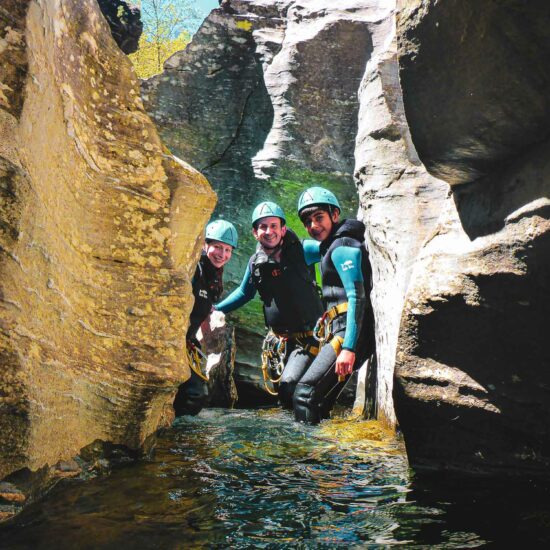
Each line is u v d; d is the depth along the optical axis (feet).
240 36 24.86
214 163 23.75
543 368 8.39
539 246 7.75
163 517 6.89
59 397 7.38
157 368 8.57
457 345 9.02
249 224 22.68
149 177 9.05
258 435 12.16
